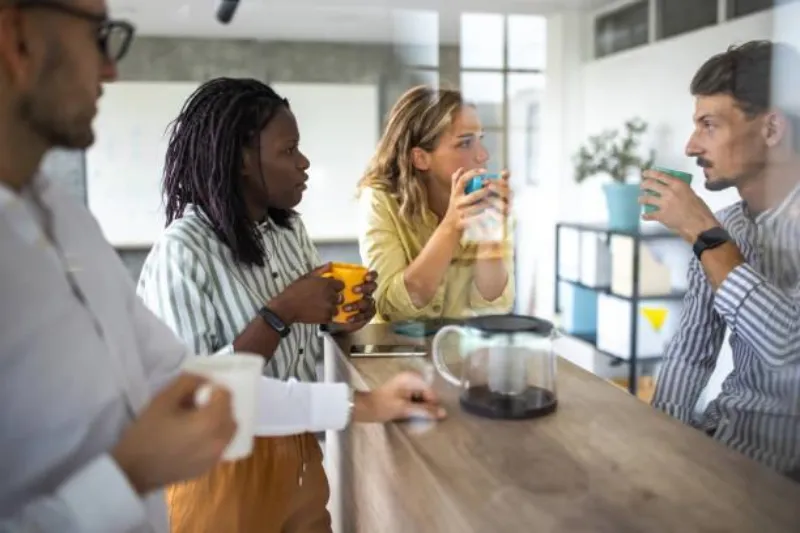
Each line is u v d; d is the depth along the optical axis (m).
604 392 0.92
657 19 1.57
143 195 1.91
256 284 1.14
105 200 2.01
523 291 1.27
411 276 1.23
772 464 0.70
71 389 0.60
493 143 1.41
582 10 2.09
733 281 0.86
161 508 0.76
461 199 1.28
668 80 1.35
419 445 0.78
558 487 0.66
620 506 0.62
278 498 1.07
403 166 1.35
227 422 0.57
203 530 1.02
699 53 1.15
